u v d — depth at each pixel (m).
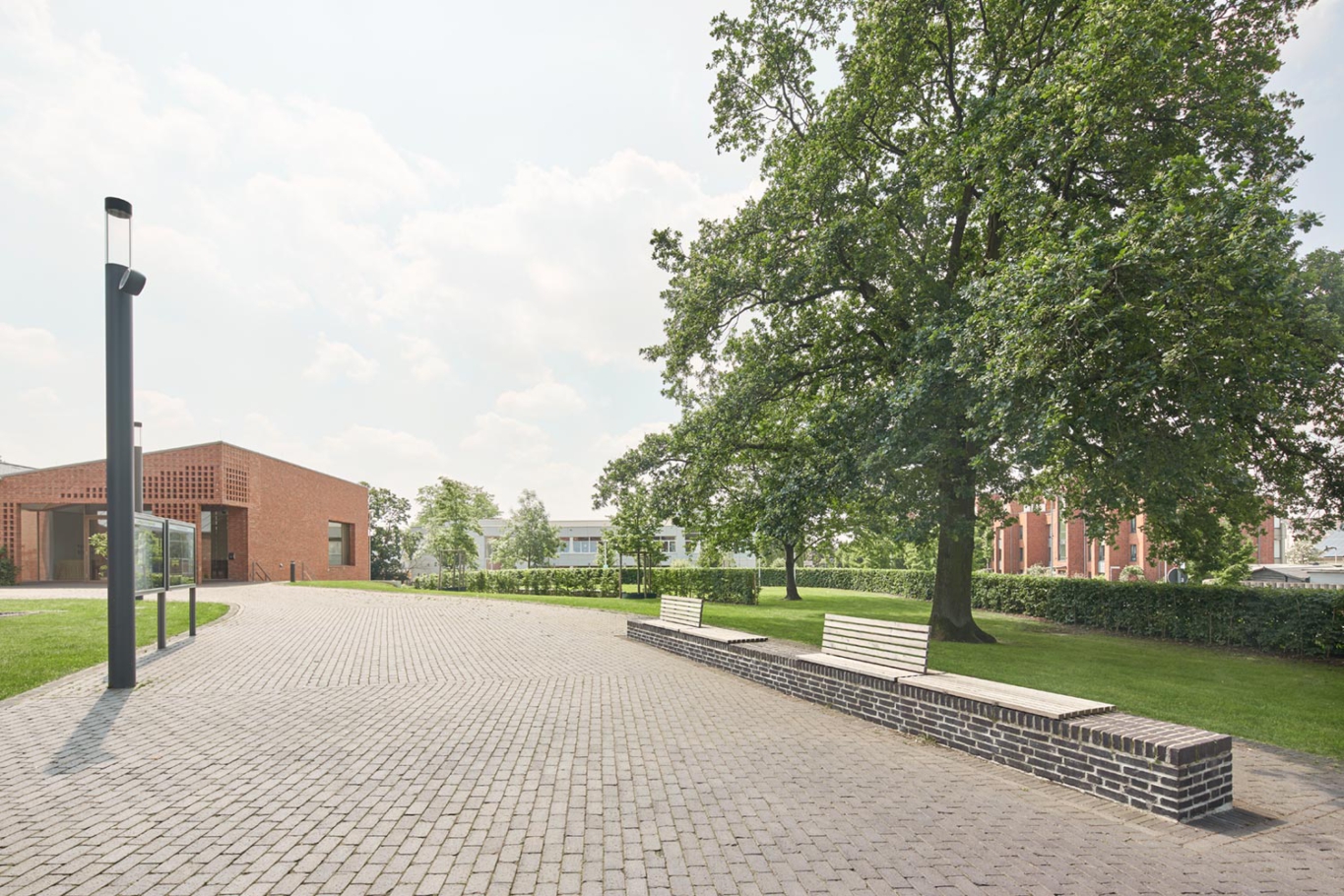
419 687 9.05
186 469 31.41
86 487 31.72
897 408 11.89
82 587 28.81
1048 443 9.98
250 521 34.25
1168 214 8.98
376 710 7.78
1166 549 16.89
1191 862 4.14
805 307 16.42
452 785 5.31
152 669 10.09
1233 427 11.85
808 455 15.34
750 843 4.30
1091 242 9.14
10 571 30.67
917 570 30.98
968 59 14.66
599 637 14.12
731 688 9.23
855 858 4.11
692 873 3.88
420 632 14.45
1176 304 8.84
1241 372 9.14
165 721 7.24
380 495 64.62
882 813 4.84
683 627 12.30
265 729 6.95
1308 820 4.89
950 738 6.54
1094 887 3.79
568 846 4.23
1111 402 9.52
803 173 13.89
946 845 4.32
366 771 5.63
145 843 4.24
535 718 7.47
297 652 11.70
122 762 5.85
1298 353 9.62
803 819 4.71
